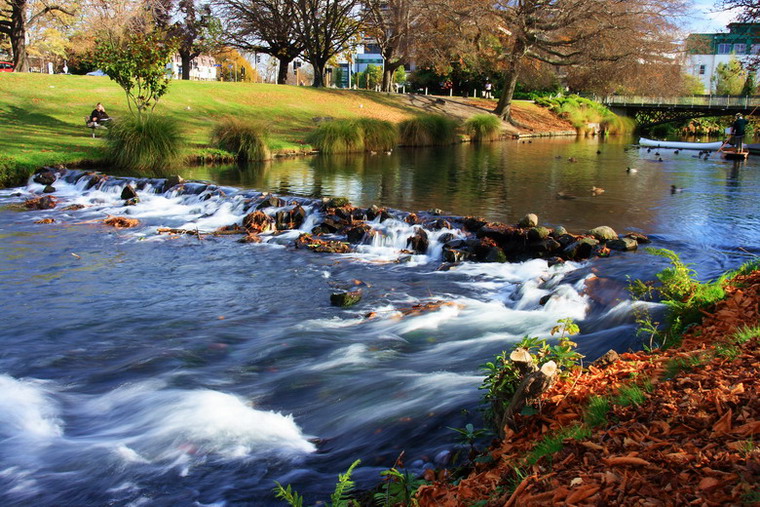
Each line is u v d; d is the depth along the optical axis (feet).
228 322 26.81
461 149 102.42
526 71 158.10
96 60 73.97
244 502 13.89
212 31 167.43
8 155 64.75
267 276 33.96
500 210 46.52
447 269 34.86
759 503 9.54
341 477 12.18
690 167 77.46
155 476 15.14
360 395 18.75
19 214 49.65
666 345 19.33
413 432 15.94
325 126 93.30
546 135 150.20
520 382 14.73
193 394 19.48
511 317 26.25
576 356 16.71
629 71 133.28
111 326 26.25
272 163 77.30
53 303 29.14
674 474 10.83
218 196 51.96
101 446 16.56
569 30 136.77
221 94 124.06
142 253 38.65
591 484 10.89
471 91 204.74
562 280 29.45
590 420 13.82
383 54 162.71
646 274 29.09
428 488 12.65
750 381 13.92
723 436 11.78
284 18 157.69
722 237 37.99
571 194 54.24
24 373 21.53
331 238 41.73
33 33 178.29
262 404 18.95
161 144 70.08
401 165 76.43
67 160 66.33
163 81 74.84
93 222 47.26
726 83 216.13
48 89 105.19
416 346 23.47
